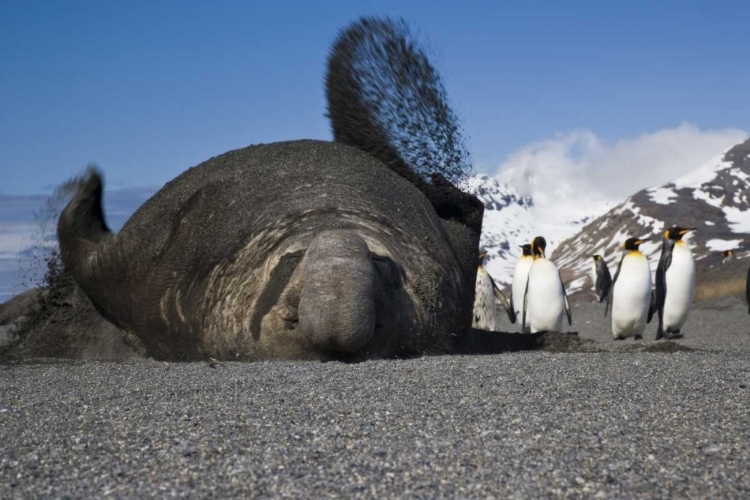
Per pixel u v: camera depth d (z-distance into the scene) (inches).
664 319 700.0
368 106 483.8
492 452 162.4
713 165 5388.8
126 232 408.2
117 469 155.3
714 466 154.3
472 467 152.9
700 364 281.0
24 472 155.3
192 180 414.9
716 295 1525.6
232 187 386.6
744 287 1498.5
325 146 426.3
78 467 157.5
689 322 885.2
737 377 250.1
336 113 489.4
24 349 451.8
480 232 492.4
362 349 299.9
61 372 287.6
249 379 248.2
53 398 230.2
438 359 296.4
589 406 205.0
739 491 141.3
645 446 166.7
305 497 139.0
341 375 252.7
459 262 398.9
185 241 374.9
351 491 141.3
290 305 301.1
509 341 420.2
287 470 152.6
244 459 159.6
